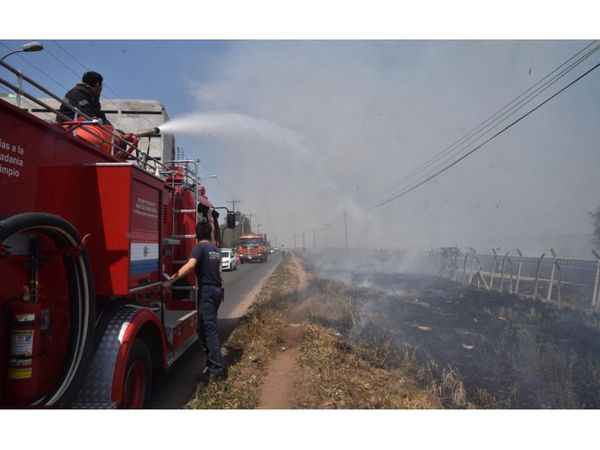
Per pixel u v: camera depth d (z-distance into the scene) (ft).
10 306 9.00
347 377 18.08
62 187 11.25
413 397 16.16
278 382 17.46
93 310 11.27
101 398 11.46
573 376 21.13
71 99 17.81
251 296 48.70
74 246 10.52
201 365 20.76
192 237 22.67
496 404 17.13
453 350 26.04
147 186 14.65
